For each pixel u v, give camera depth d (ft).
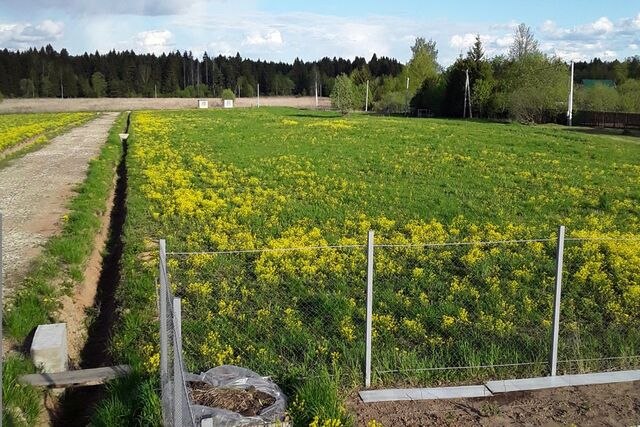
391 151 107.34
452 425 22.36
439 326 32.65
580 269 41.57
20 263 42.93
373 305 35.06
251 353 28.50
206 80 553.64
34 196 69.05
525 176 83.05
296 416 21.63
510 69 242.78
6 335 31.04
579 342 29.55
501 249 46.55
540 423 22.58
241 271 40.78
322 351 28.45
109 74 472.85
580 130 173.06
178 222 56.54
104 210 65.57
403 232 54.60
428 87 279.49
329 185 75.87
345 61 599.16
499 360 27.94
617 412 23.45
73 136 147.64
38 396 25.31
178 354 18.21
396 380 26.02
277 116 219.41
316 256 43.42
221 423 19.81
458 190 72.59
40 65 449.06
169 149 110.63
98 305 41.01
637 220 60.39
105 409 23.20
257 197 68.39
